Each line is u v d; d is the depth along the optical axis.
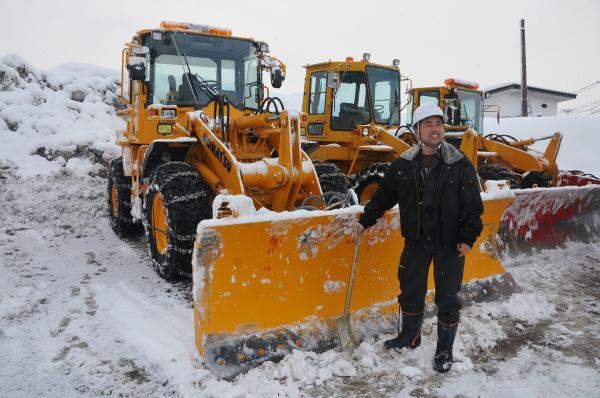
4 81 11.50
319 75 8.53
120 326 3.82
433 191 3.09
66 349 3.47
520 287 4.76
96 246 6.45
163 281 4.93
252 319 3.25
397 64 8.55
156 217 5.04
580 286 4.99
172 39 5.65
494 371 3.18
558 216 6.13
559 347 3.55
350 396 2.87
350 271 3.72
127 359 3.31
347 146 8.31
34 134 10.45
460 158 3.07
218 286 3.15
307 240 3.46
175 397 2.86
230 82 5.92
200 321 3.11
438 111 3.03
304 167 4.76
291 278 3.44
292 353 3.23
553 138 8.37
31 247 6.30
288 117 4.57
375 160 7.96
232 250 3.17
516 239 5.68
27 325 3.87
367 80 8.08
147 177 5.29
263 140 5.48
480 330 3.68
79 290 4.70
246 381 2.96
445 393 2.91
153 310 4.12
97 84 13.25
